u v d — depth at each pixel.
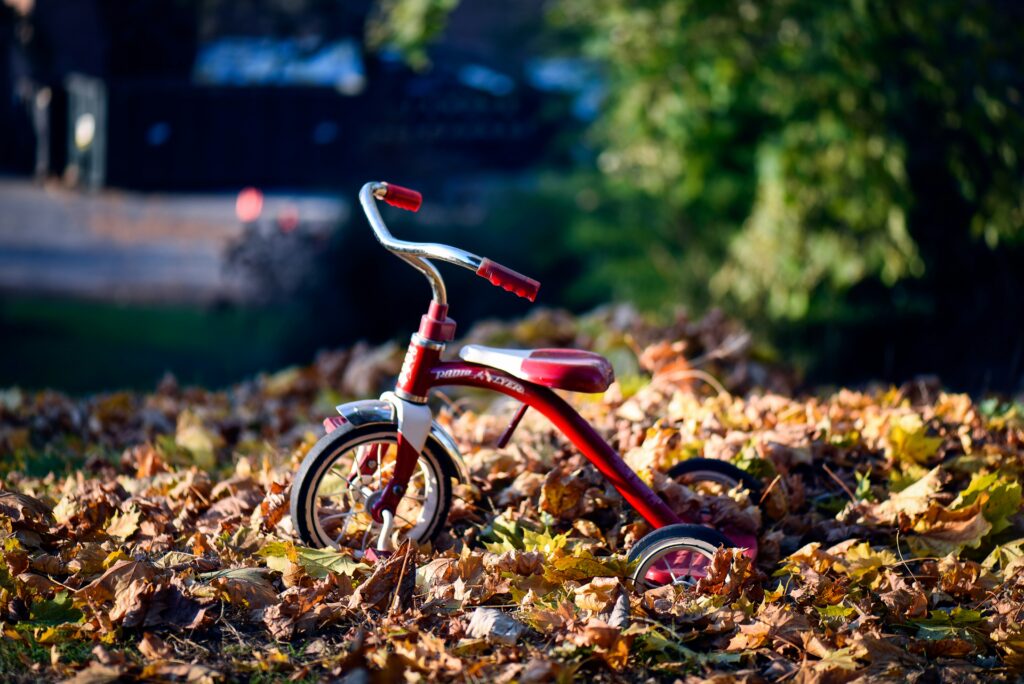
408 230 13.80
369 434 3.31
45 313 14.84
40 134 22.70
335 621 3.01
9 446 5.34
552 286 14.03
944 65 9.48
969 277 10.25
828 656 2.80
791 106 10.35
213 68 20.17
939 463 4.21
